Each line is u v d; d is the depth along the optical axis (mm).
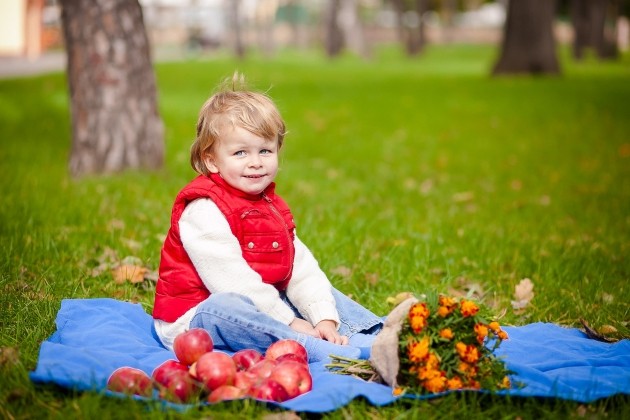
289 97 18625
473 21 74312
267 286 3705
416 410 3035
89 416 2918
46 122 12984
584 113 16109
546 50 25016
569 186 9148
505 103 17703
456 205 7988
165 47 56312
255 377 3219
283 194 8086
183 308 3750
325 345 3600
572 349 3896
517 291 4930
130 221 6445
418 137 13164
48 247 5387
